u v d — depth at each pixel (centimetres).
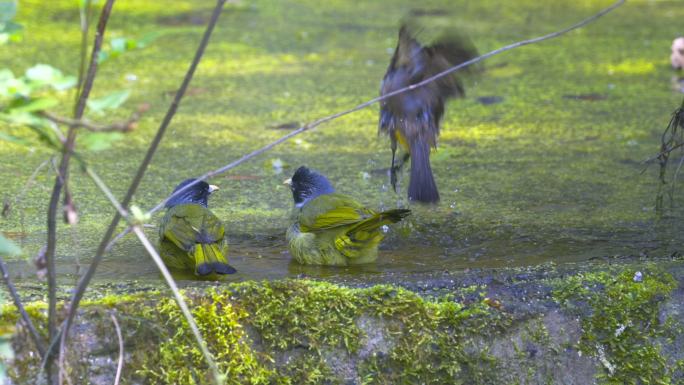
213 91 1745
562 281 715
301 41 2288
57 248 881
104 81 1777
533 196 1133
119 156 1292
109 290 664
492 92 1803
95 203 1059
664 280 726
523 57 2152
